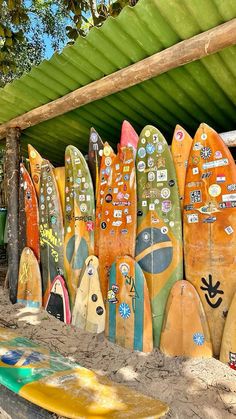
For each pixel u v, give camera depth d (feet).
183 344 7.09
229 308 6.70
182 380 6.34
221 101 8.60
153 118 10.13
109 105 9.53
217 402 5.68
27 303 10.58
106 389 5.57
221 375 6.35
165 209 7.85
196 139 7.55
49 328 9.04
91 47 6.93
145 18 5.94
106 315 8.25
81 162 9.73
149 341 7.44
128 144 8.76
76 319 9.04
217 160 7.22
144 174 8.30
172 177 7.83
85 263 9.20
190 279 7.35
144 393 6.07
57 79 8.28
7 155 11.21
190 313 7.14
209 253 7.12
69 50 7.09
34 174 10.99
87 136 12.37
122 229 8.45
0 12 18.30
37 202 10.85
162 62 6.75
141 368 6.89
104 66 7.58
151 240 7.94
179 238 7.59
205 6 5.49
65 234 9.87
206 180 7.32
